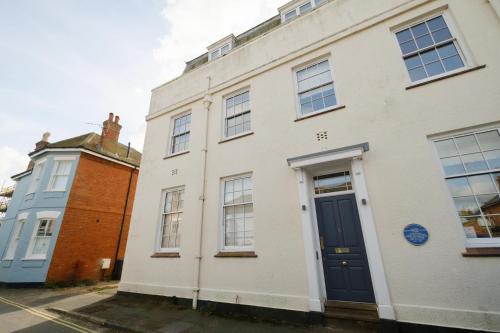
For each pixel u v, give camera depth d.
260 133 7.27
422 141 5.09
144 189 9.37
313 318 5.00
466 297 4.07
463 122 4.84
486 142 4.68
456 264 4.26
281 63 7.63
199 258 6.96
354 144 5.77
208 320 5.61
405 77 5.70
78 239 12.56
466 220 4.48
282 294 5.55
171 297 7.12
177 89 10.36
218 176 7.60
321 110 6.44
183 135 9.55
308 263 5.40
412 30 6.12
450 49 5.57
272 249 5.98
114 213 14.53
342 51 6.73
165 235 8.35
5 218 14.92
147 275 7.93
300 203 5.89
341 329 4.67
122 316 6.01
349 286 5.17
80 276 12.30
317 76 7.10
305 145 6.40
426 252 4.50
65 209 12.28
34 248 11.82
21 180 15.72
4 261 12.12
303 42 7.51
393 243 4.78
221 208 7.31
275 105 7.31
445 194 4.65
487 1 5.34
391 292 4.55
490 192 4.44
